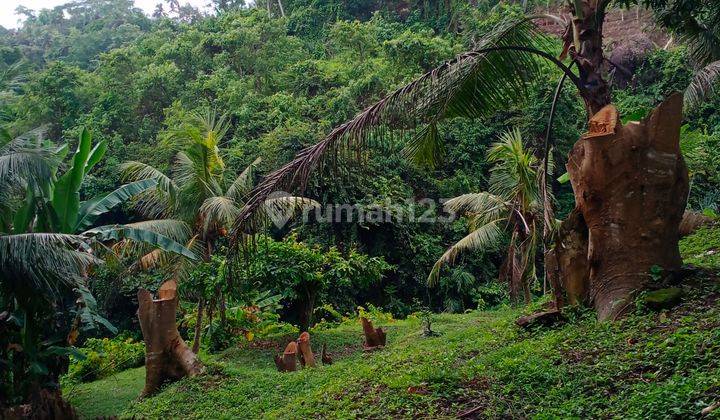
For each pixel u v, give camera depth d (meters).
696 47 14.31
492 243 17.58
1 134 12.24
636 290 7.76
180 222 16.23
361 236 26.03
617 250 7.93
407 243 26.31
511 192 17.11
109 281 21.05
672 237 7.95
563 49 9.02
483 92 8.30
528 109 27.86
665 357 5.96
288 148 26.89
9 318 11.13
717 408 4.73
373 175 26.23
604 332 7.22
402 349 11.47
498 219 17.53
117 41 58.78
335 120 30.20
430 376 6.98
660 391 5.27
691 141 20.81
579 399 5.72
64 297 11.75
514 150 15.88
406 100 8.20
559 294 8.63
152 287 21.66
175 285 12.50
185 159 17.05
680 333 6.38
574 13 8.60
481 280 26.94
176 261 16.31
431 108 8.22
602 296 7.99
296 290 18.55
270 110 32.94
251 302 18.69
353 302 24.17
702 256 10.45
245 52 39.62
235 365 14.77
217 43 40.50
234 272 9.27
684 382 5.32
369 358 10.88
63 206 12.17
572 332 7.60
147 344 12.05
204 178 16.70
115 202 13.08
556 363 6.82
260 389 10.46
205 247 16.75
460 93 8.25
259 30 40.66
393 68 32.66
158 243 12.30
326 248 24.77
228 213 15.80
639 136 7.84
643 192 7.85
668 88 31.36
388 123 8.25
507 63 8.27
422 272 26.27
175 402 10.55
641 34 37.47
